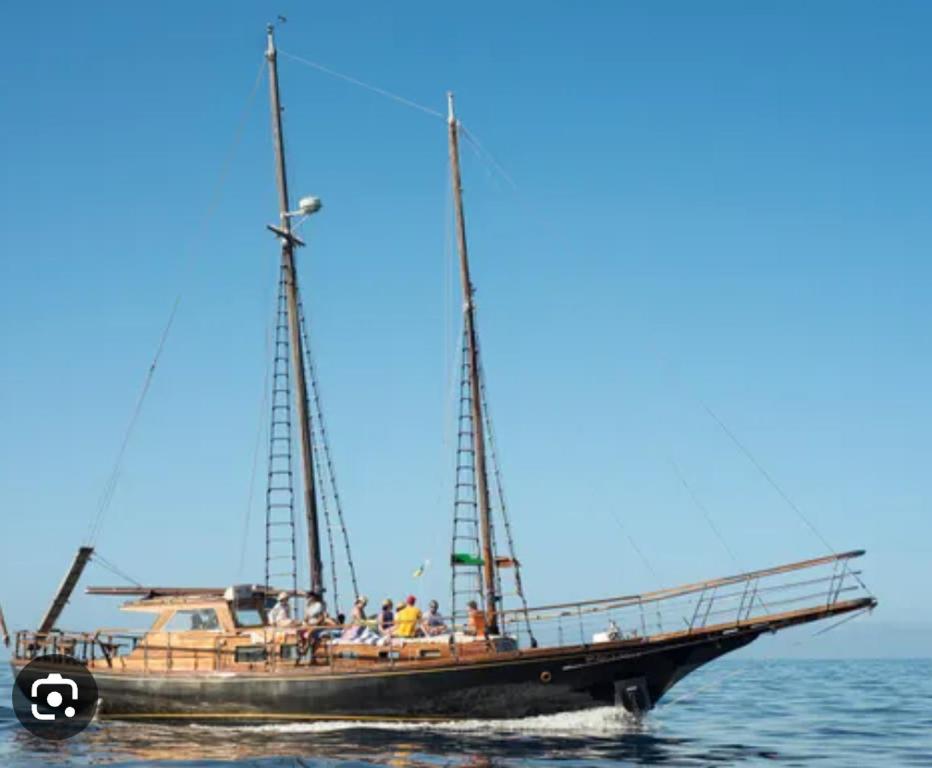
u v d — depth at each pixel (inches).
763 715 1820.9
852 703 2134.6
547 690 1366.9
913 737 1439.5
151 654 1510.8
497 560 1621.6
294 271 1784.0
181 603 1519.4
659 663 1395.2
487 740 1272.1
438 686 1359.5
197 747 1253.7
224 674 1428.4
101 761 1155.9
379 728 1366.9
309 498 1715.1
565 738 1298.0
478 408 1646.2
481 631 1451.8
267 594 1550.2
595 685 1376.7
